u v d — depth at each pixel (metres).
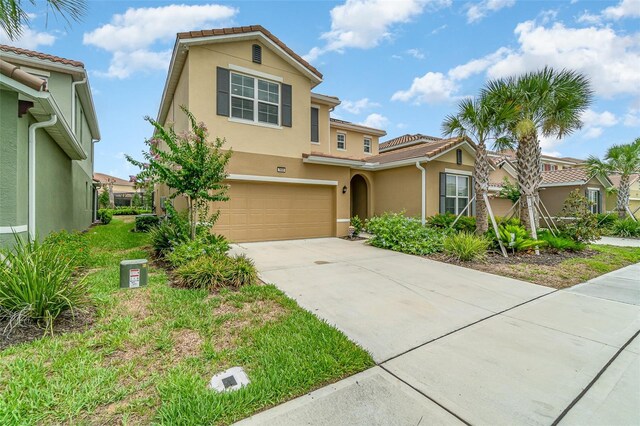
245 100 10.96
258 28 10.80
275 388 2.73
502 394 2.84
